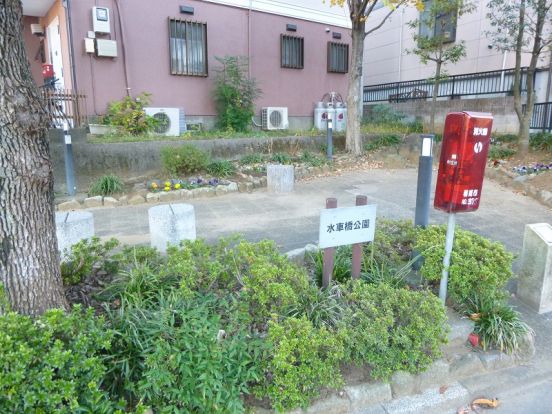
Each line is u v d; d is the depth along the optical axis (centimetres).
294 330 246
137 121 861
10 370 179
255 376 233
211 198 718
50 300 247
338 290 311
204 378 215
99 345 206
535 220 596
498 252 342
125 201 676
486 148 311
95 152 737
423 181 398
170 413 215
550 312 368
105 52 865
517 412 268
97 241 337
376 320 264
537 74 1049
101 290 302
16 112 220
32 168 230
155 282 299
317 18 1202
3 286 226
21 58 222
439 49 1147
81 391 196
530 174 774
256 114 1133
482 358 302
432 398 272
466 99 1173
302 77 1210
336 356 241
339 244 315
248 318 262
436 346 271
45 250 244
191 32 995
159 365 216
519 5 876
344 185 816
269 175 758
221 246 338
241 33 1074
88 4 861
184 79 1002
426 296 296
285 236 523
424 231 382
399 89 1476
